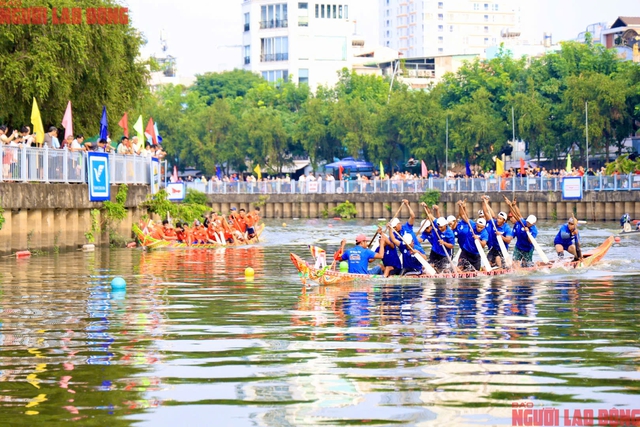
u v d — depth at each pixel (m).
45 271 26.66
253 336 14.83
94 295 20.56
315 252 22.88
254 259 31.91
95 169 37.09
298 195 78.81
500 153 95.81
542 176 68.56
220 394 11.02
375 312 17.55
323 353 13.34
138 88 50.28
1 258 30.94
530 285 22.16
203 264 29.47
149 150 46.69
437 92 94.75
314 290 21.41
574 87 84.94
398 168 101.38
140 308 18.28
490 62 102.00
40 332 15.28
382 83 114.44
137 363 12.73
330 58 142.88
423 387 11.27
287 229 58.03
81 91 41.59
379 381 11.57
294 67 140.88
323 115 101.75
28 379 11.77
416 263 23.83
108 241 38.78
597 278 23.83
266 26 142.12
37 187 32.78
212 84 129.38
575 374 11.89
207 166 105.75
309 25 141.25
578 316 16.88
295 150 106.00
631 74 86.75
